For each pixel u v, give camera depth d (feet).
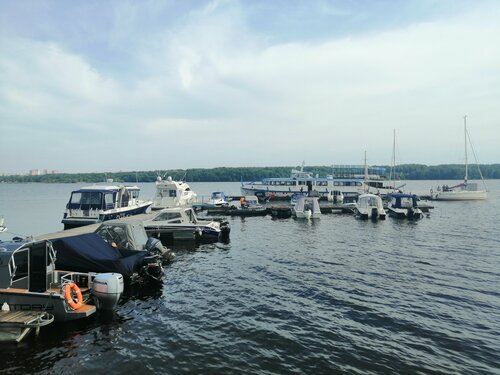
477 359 36.50
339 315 47.06
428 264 74.18
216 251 86.22
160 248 73.31
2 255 40.83
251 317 46.09
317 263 74.59
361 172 276.00
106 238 66.69
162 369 33.91
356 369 34.24
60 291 43.34
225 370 33.83
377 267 71.51
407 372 33.88
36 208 215.92
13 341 37.96
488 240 102.94
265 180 235.20
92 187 116.57
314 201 155.94
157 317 45.73
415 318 46.37
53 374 32.94
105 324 43.37
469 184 274.36
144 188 443.32
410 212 156.87
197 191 384.88
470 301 52.65
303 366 34.65
